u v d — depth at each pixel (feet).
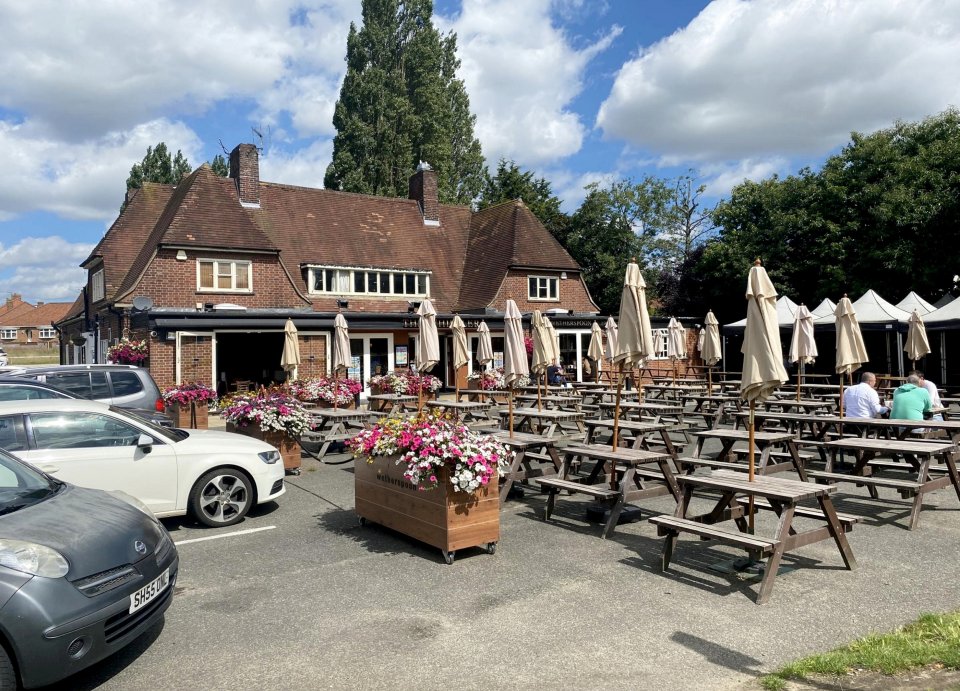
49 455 22.12
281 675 13.43
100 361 85.97
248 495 25.39
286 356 56.39
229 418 35.45
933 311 65.31
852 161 94.79
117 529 14.74
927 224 83.41
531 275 95.04
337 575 19.33
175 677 13.48
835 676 12.57
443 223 106.63
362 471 24.36
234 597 17.72
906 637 14.03
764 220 104.06
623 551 21.33
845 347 34.63
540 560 20.47
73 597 12.67
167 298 70.79
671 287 125.08
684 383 69.92
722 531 18.02
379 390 61.36
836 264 93.45
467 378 74.38
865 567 19.30
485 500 20.90
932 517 24.82
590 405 54.24
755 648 14.19
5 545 12.84
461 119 168.35
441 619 16.05
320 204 94.73
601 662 13.67
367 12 153.89
